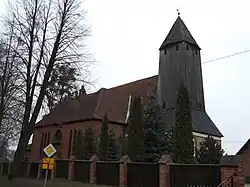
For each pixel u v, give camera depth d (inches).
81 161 981.2
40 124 1784.0
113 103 1641.2
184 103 973.2
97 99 1619.1
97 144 1263.5
